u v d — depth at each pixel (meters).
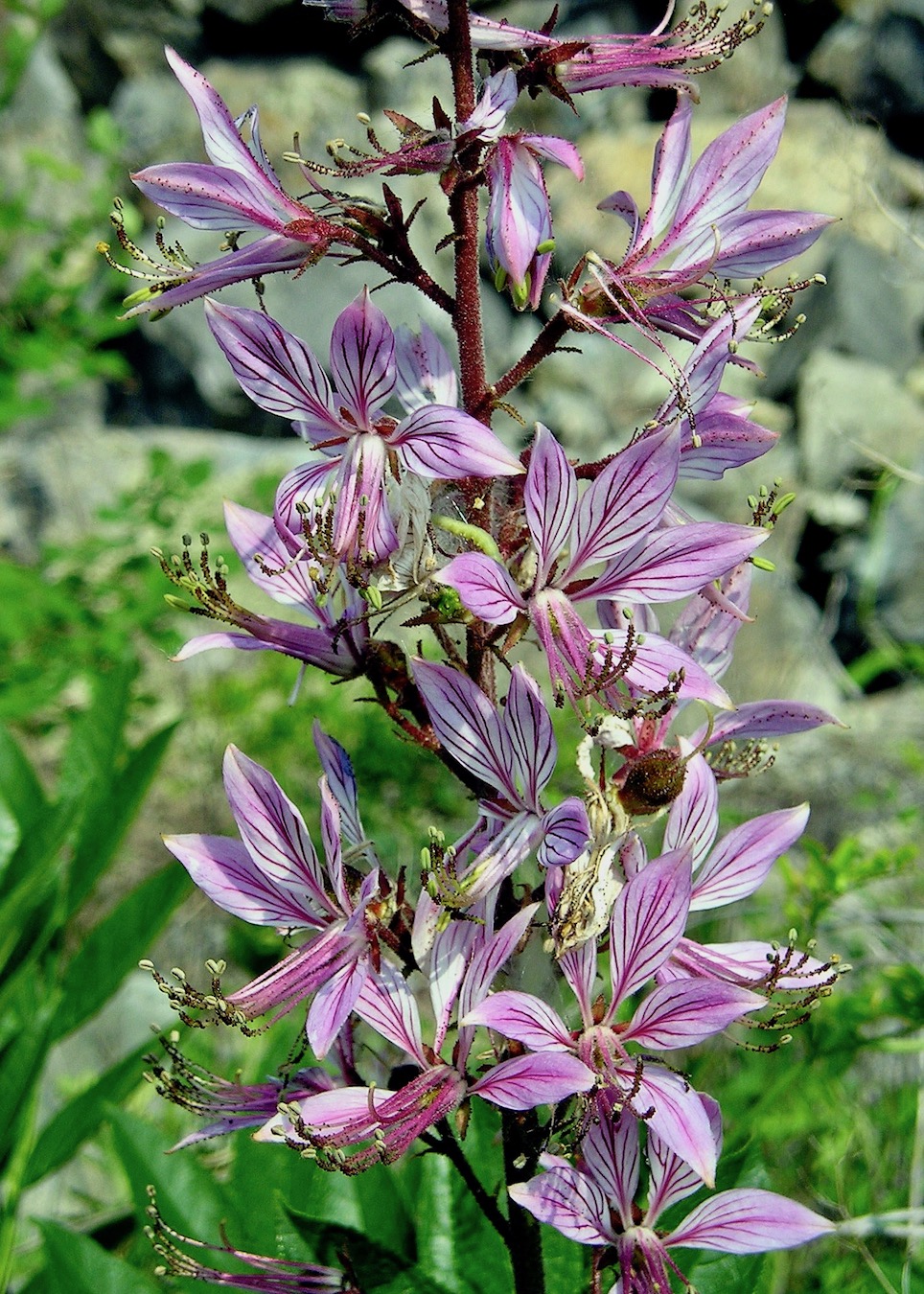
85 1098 0.41
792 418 1.24
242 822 0.30
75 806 0.42
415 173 0.29
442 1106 0.29
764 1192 0.29
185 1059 0.32
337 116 1.45
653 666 0.29
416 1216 0.35
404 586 0.29
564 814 0.28
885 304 1.26
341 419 0.30
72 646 0.68
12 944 0.42
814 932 0.45
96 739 0.45
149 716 0.85
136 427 1.39
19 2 0.86
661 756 0.29
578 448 1.28
